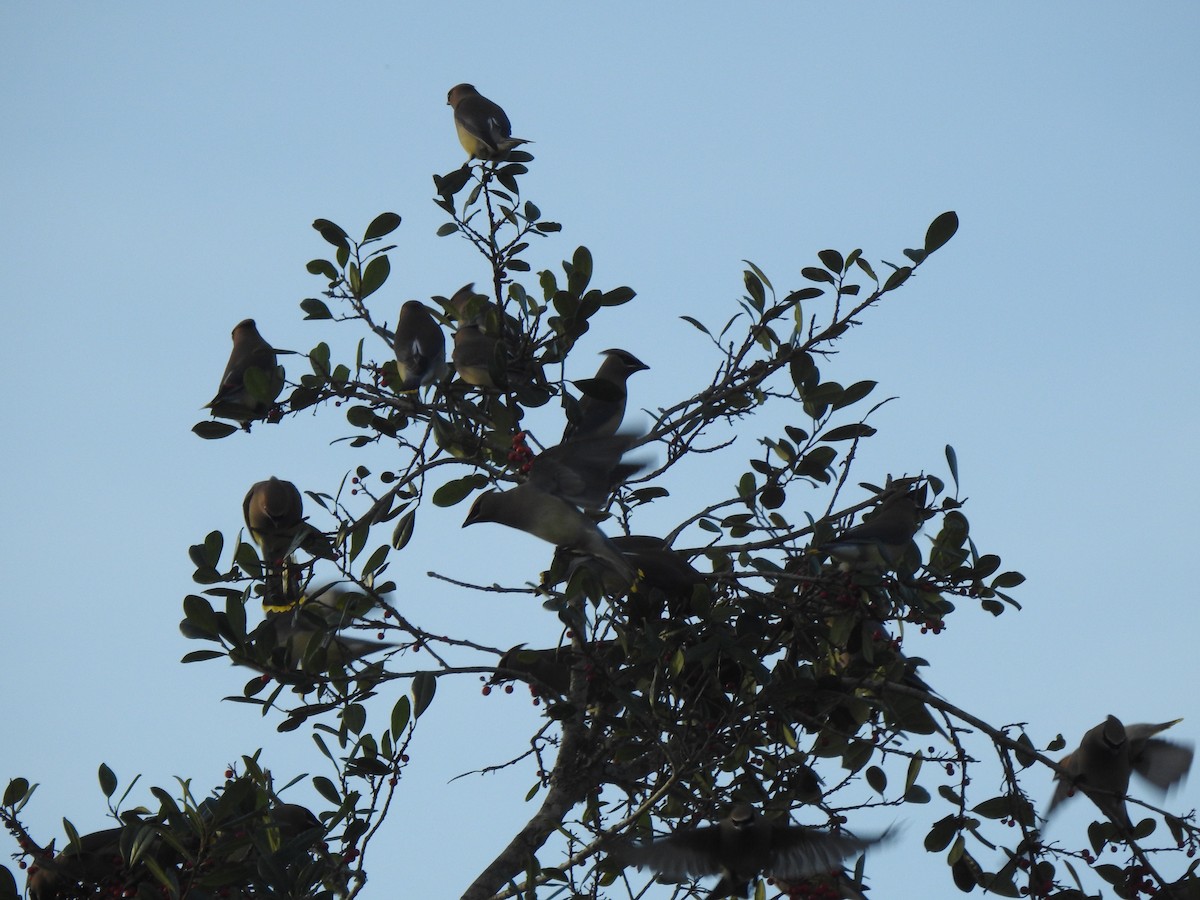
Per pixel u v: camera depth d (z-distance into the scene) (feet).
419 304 43.80
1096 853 36.88
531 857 33.99
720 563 40.34
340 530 37.93
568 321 39.63
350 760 34.88
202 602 35.14
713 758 36.17
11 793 35.60
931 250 39.50
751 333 40.32
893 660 37.04
